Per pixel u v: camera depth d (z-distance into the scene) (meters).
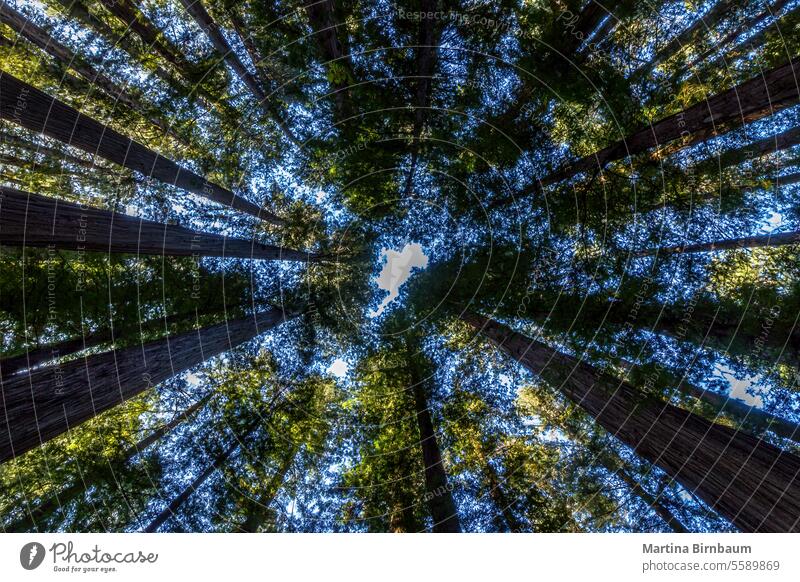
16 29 8.37
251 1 7.83
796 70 4.90
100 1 8.27
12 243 5.12
